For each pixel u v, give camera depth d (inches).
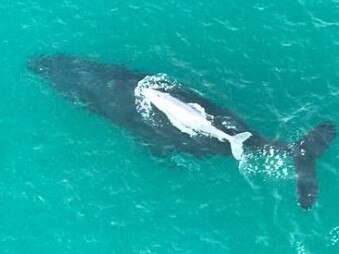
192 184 2231.8
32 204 2225.6
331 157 2237.9
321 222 2139.5
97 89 2388.0
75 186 2252.7
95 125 2351.1
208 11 2559.1
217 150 2249.0
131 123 2319.1
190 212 2186.3
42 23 2573.8
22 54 2514.8
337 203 2164.1
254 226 2149.4
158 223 2174.0
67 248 2146.9
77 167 2288.4
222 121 2263.8
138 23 2551.7
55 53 2503.7
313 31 2498.8
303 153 2226.9
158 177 2252.7
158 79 2381.9
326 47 2465.6
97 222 2186.3
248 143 2234.3
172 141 2278.5
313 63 2432.3
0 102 2425.0
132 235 2159.2
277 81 2391.7
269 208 2170.3
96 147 2317.9
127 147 2309.3
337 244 2106.3
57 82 2434.8
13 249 2148.1
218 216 2174.0
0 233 2174.0
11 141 2347.4
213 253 2113.7
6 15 2583.7
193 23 2536.9
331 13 2534.5
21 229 2181.3
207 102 2313.0
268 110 2315.5
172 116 2265.0
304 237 2121.1
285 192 2186.3
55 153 2316.7
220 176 2231.8
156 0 2586.1
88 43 2522.1
